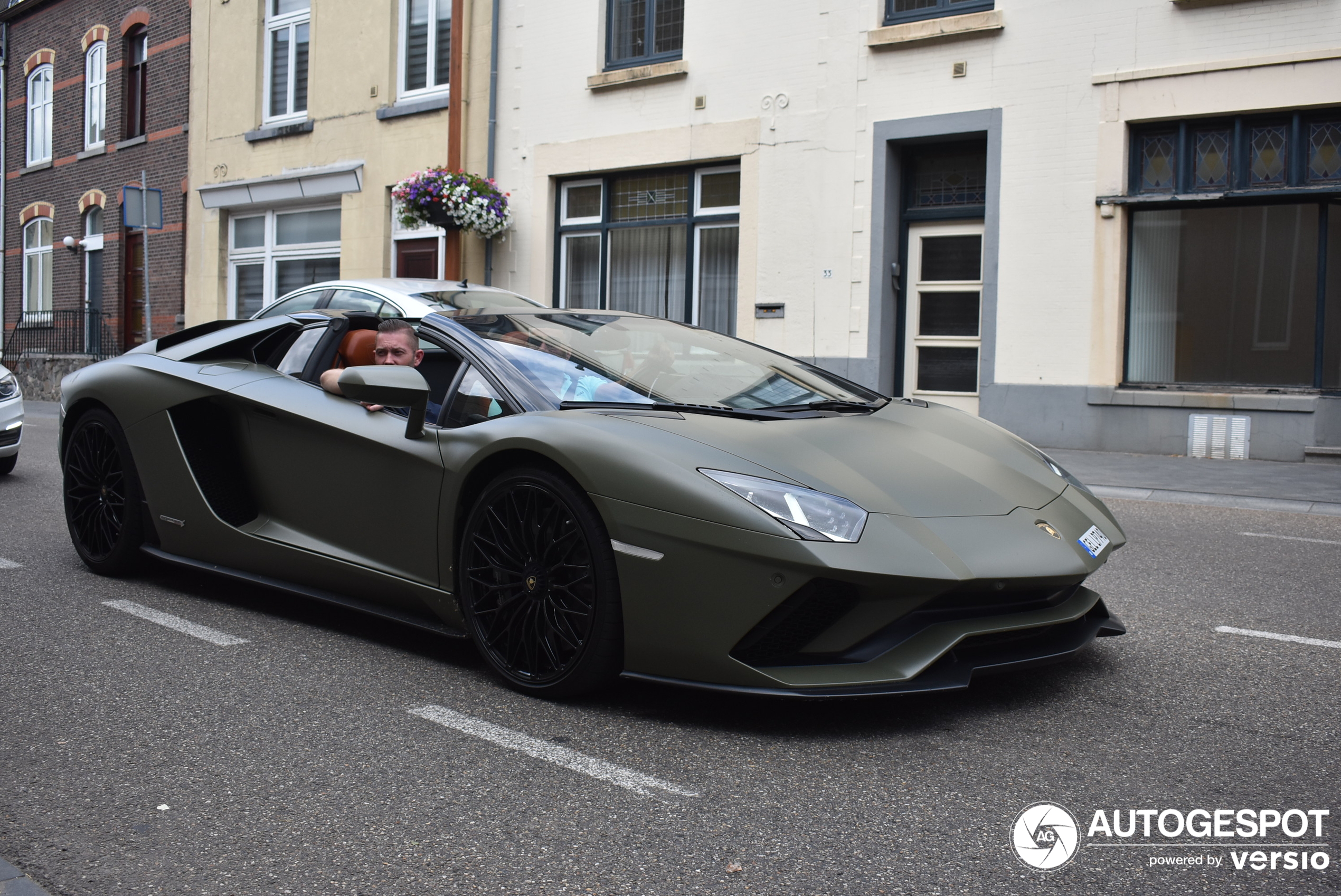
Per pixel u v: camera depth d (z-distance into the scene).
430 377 3.68
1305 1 8.81
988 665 2.88
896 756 2.69
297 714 2.96
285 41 16.77
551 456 3.01
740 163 12.00
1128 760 2.67
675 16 12.33
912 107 10.60
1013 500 3.15
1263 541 5.87
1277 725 2.93
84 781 2.51
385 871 2.09
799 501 2.78
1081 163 9.77
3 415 7.71
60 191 21.44
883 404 3.92
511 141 13.67
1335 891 2.02
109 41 19.97
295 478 3.85
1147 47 9.46
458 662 3.47
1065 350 9.94
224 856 2.15
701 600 2.76
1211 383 9.63
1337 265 9.16
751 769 2.60
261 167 16.97
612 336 3.86
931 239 11.02
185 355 4.43
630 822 2.30
